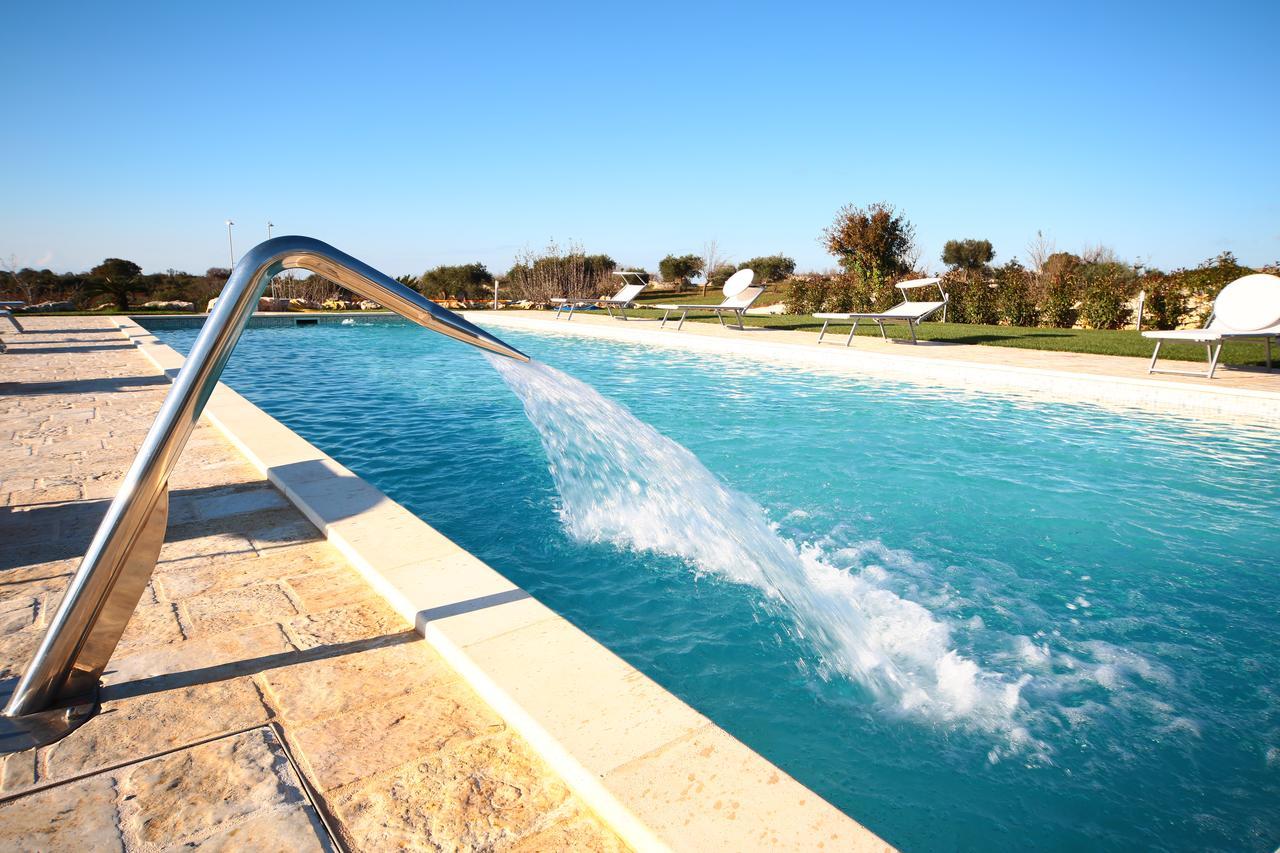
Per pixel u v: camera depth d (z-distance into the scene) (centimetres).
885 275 2328
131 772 158
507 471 506
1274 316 736
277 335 1678
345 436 616
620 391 829
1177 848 181
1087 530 393
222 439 483
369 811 147
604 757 156
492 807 150
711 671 259
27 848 134
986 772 209
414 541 288
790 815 139
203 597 250
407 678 200
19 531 314
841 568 344
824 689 248
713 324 1672
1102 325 1524
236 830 141
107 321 1662
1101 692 247
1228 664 264
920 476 489
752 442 580
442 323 189
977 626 291
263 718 180
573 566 346
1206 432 614
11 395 666
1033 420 661
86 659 177
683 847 130
